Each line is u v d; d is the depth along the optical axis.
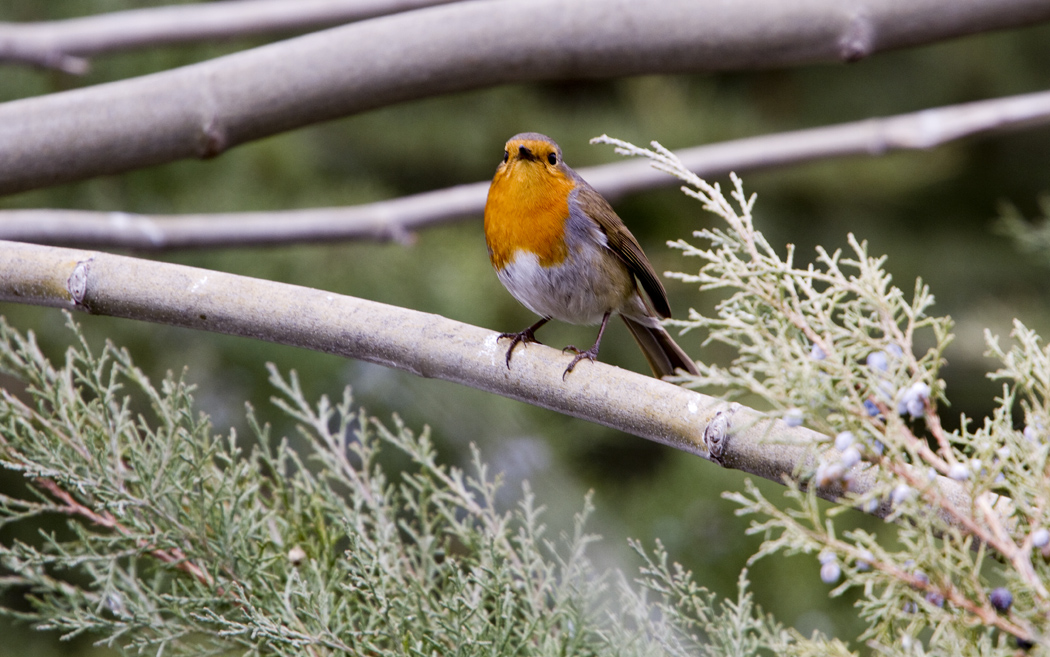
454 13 6.50
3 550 6.39
